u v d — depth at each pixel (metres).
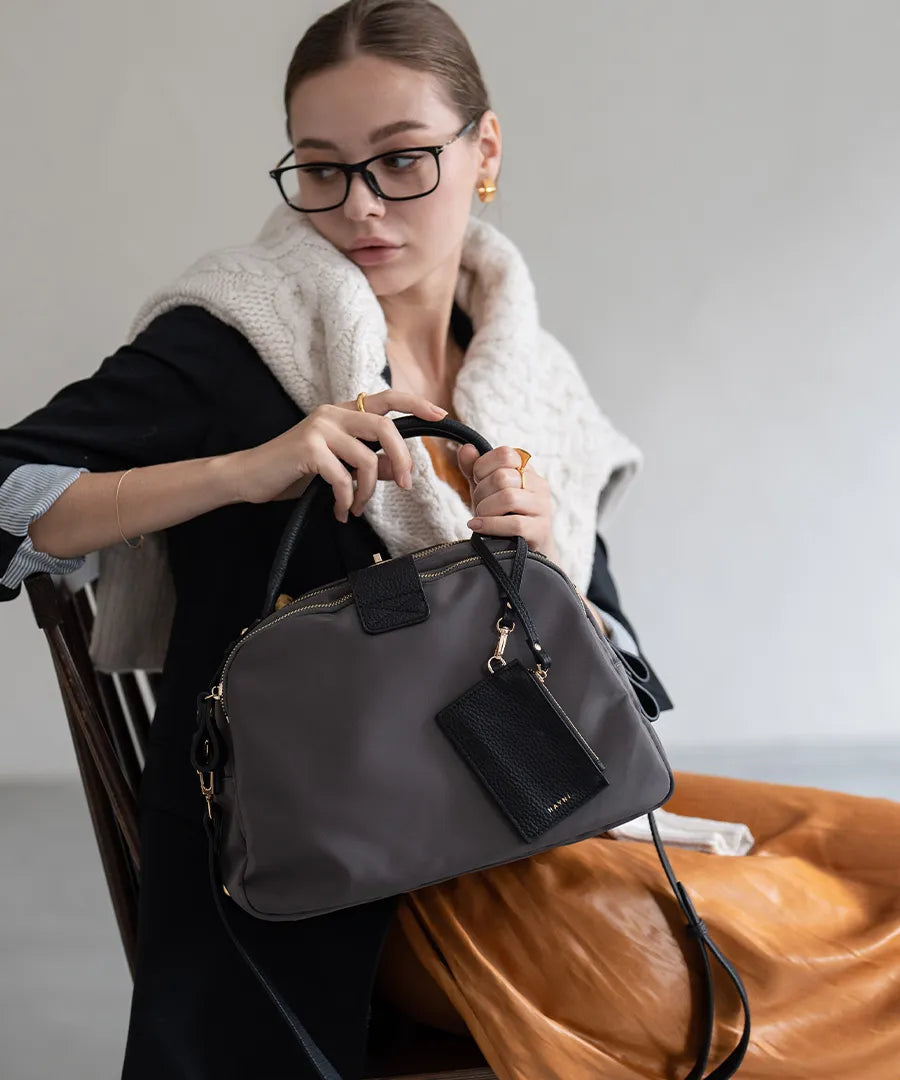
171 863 1.02
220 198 2.71
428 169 1.17
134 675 1.32
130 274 2.72
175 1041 0.94
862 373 3.01
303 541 1.10
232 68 2.67
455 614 0.92
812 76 2.87
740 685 3.11
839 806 1.19
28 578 1.04
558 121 2.80
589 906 0.97
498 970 0.96
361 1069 0.96
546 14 2.75
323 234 1.20
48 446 1.02
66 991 1.96
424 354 1.33
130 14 2.63
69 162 2.67
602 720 0.95
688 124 2.85
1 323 2.71
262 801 0.89
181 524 1.14
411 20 1.17
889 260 2.97
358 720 0.89
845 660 3.12
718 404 2.98
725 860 1.05
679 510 3.02
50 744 2.89
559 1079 0.92
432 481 1.13
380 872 0.88
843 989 0.96
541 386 1.34
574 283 2.88
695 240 2.90
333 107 1.14
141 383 1.08
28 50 2.62
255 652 0.90
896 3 2.86
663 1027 0.93
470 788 0.91
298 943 0.97
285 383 1.13
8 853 2.58
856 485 3.05
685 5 2.80
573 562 1.31
